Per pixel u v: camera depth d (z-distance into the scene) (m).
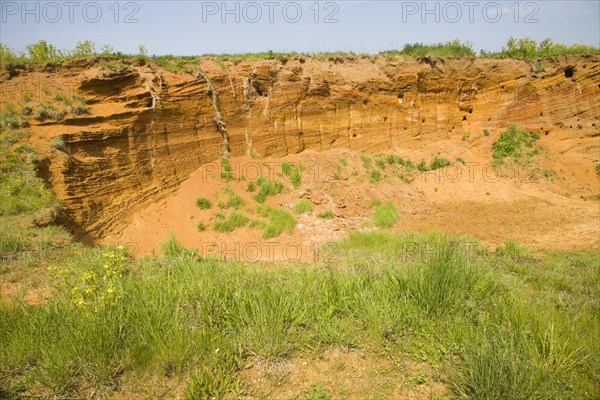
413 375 3.76
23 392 3.39
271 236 11.88
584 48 19.48
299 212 13.30
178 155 12.37
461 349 3.97
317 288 5.17
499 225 12.73
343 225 12.98
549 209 14.04
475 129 18.41
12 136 9.54
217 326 4.29
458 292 4.94
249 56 15.23
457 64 18.09
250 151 14.45
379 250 9.17
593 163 17.53
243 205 12.70
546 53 19.20
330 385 3.63
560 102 18.48
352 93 16.50
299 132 15.56
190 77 13.05
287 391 3.54
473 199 15.35
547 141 18.19
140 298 4.53
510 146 17.41
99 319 3.92
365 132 16.78
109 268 5.06
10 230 7.52
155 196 11.46
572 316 4.94
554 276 7.00
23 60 11.30
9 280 5.82
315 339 4.23
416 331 4.34
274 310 4.39
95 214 9.85
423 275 5.18
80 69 11.42
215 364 3.70
